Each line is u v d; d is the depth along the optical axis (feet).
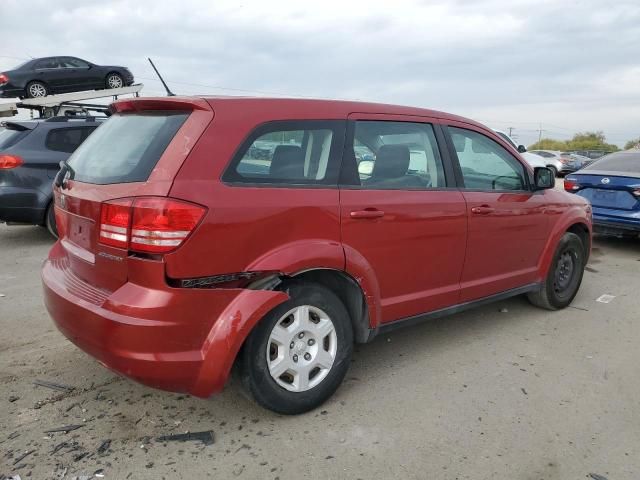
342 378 10.77
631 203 24.70
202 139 8.91
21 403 10.51
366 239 10.68
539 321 15.83
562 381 11.95
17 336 13.85
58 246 11.49
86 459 8.82
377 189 11.02
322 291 10.14
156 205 8.25
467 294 13.23
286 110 10.00
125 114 10.66
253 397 9.66
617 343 14.25
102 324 8.57
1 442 9.22
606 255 25.61
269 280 9.34
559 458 9.12
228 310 8.89
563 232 15.90
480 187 13.44
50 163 23.80
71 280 9.93
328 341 10.53
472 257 13.10
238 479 8.42
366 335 11.11
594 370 12.55
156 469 8.62
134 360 8.45
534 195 14.94
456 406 10.75
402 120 11.95
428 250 11.95
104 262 8.99
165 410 10.38
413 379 11.89
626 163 26.76
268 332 9.46
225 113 9.27
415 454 9.14
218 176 8.90
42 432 9.55
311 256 9.66
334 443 9.41
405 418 10.27
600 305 17.52
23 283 18.54
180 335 8.56
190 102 9.25
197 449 9.16
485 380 11.91
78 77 49.83
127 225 8.43
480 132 13.80
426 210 11.73
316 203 9.91
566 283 16.94
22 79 46.75
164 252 8.27
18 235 26.94
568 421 10.28
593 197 26.07
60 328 9.73
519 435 9.77
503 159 14.34
